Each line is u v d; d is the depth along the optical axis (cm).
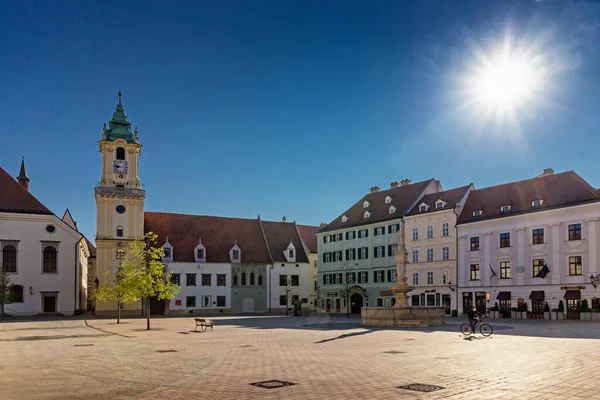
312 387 1340
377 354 2081
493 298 6234
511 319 5544
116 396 1251
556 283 5625
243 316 7300
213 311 8525
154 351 2338
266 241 9412
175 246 8562
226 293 8688
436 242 7006
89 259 11819
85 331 3962
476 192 6975
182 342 2819
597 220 5334
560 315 5497
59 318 6812
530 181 6397
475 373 1537
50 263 7406
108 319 6412
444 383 1371
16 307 7112
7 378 1547
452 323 4581
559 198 5797
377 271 7794
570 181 5903
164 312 8150
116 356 2139
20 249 7225
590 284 5334
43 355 2222
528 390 1268
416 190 7775
